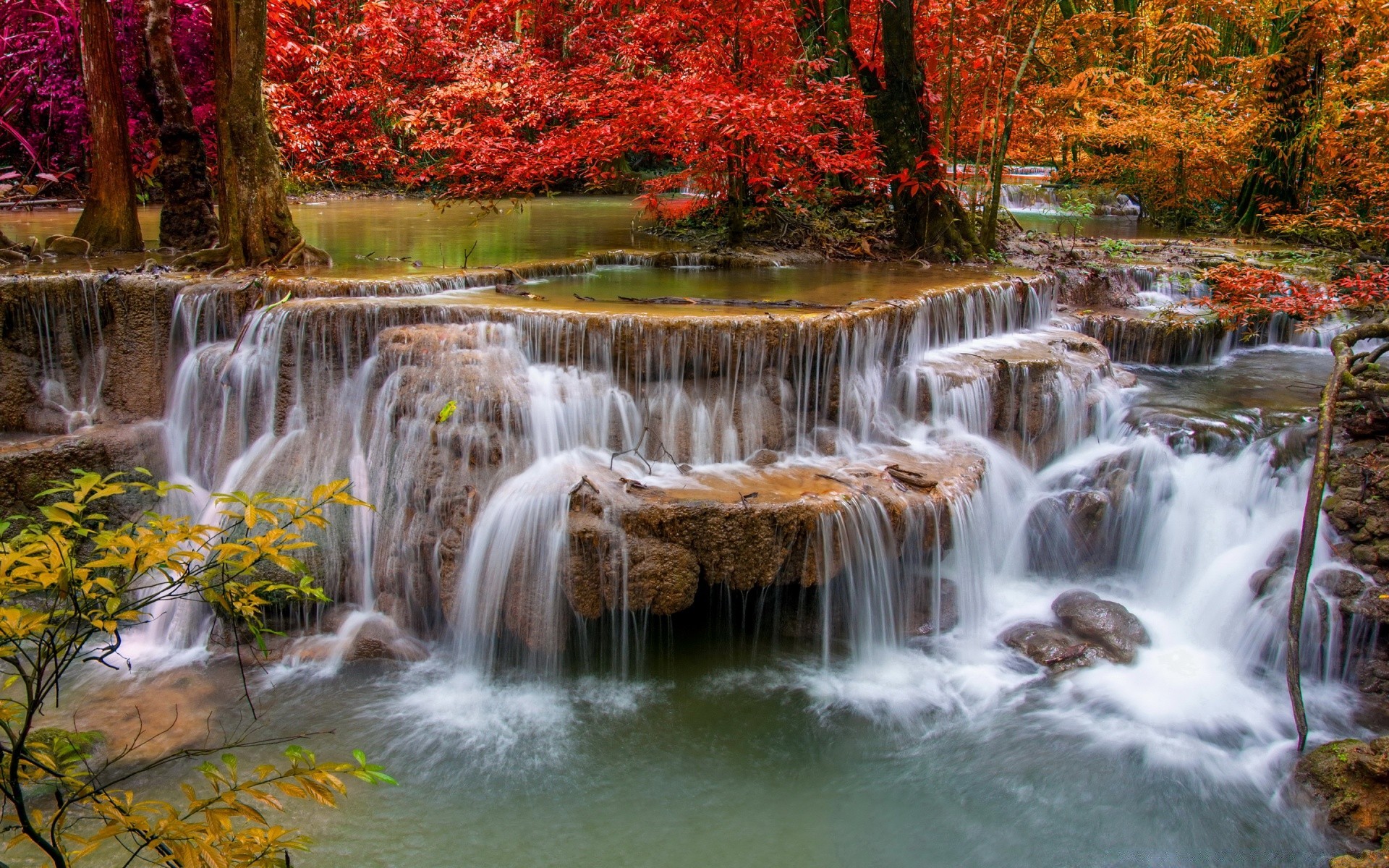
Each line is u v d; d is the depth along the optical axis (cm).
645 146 1046
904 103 977
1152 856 435
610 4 1181
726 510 528
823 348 632
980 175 1116
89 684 530
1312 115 1313
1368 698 550
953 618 606
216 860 221
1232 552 632
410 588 582
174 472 673
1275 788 480
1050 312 910
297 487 612
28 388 677
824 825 448
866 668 567
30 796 434
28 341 677
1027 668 577
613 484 556
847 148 1102
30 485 614
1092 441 742
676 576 523
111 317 690
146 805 242
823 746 504
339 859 414
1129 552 686
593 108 1023
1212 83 1551
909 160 983
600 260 902
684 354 614
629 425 611
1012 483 680
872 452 650
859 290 774
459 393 581
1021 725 525
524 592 538
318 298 657
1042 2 1139
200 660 560
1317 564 593
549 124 1202
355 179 1694
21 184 1245
